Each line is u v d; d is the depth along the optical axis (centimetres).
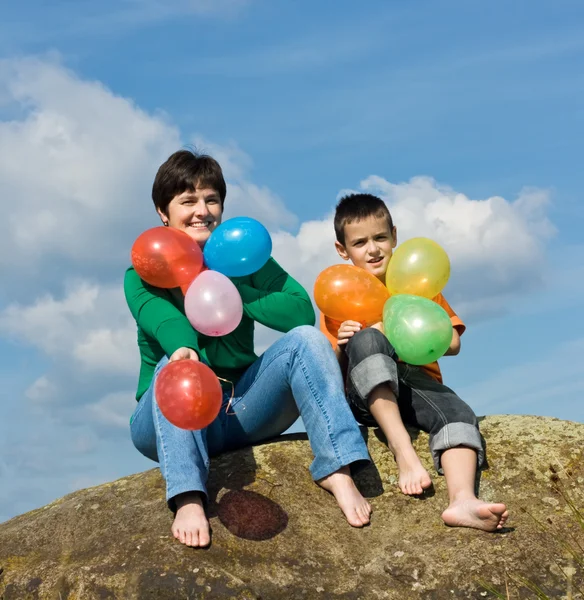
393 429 350
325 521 328
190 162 384
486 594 296
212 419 305
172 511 323
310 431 338
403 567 309
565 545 315
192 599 280
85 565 299
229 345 367
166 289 370
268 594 294
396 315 355
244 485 338
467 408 356
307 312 369
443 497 341
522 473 351
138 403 360
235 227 362
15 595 301
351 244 410
